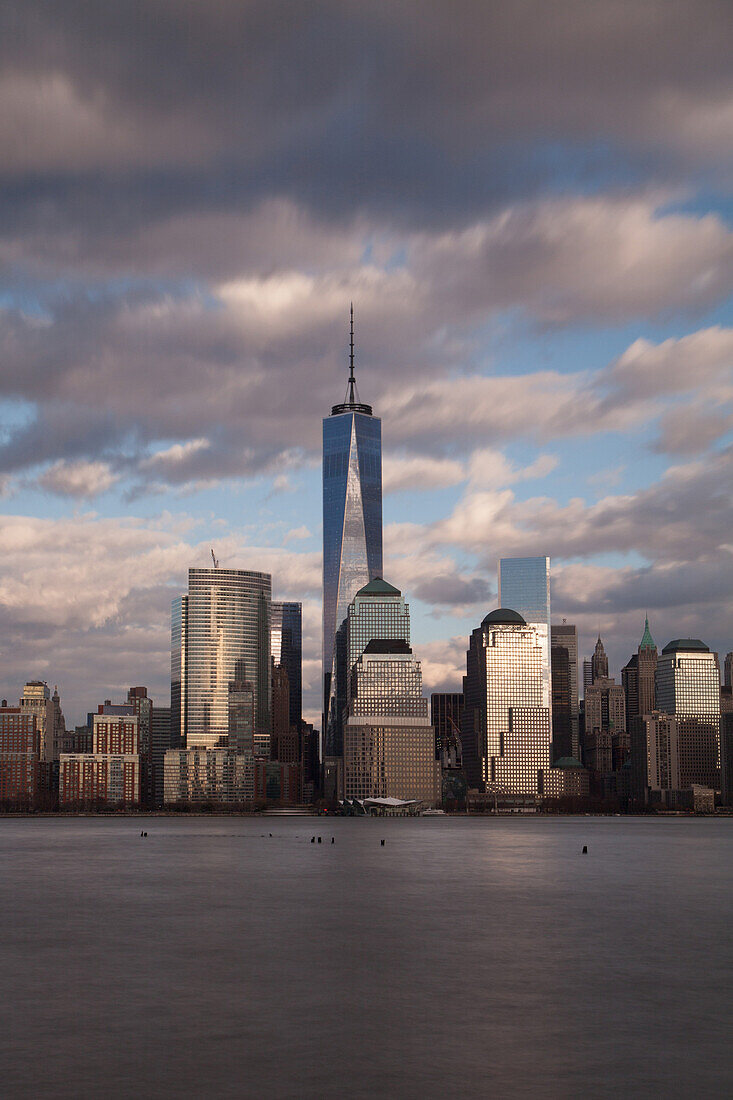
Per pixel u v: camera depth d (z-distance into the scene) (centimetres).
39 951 10931
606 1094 5888
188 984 8969
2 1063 6469
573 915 14450
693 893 18125
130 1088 5959
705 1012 7894
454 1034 7194
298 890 18438
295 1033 7212
